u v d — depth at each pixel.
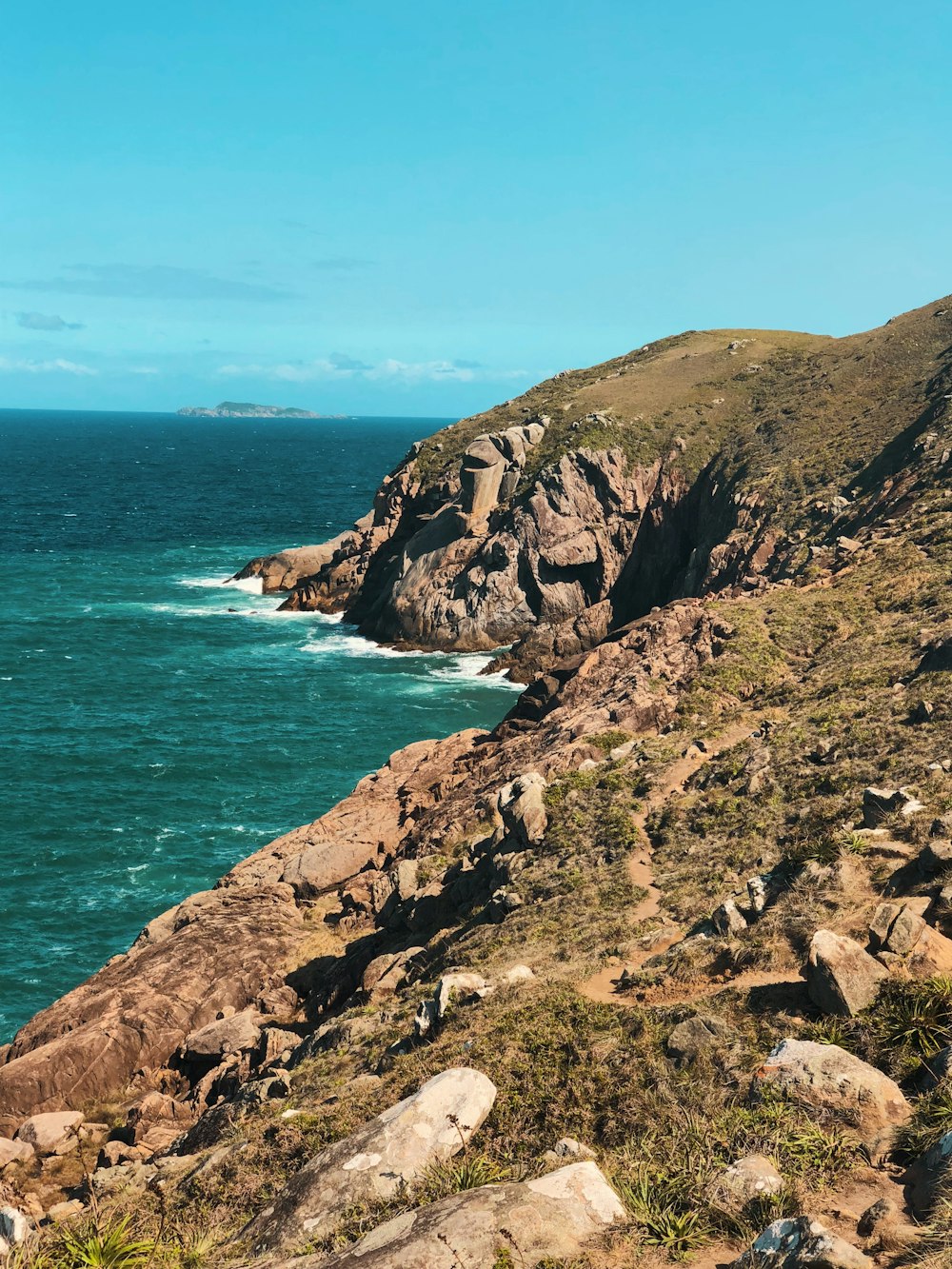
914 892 16.41
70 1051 30.58
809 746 30.16
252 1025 30.70
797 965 16.11
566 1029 16.62
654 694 42.91
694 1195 9.83
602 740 39.88
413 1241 8.98
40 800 55.47
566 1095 14.20
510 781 40.53
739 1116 11.66
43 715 69.75
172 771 60.44
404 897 34.91
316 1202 11.49
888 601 47.28
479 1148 12.49
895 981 13.30
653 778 33.09
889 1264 8.05
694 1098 12.98
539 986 19.67
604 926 22.98
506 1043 16.80
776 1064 12.06
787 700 38.31
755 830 25.88
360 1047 22.36
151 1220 15.66
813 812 24.62
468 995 20.33
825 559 61.84
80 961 40.88
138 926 43.59
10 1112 29.66
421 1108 12.63
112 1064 30.75
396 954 30.17
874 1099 11.07
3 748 63.03
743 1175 9.87
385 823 45.62
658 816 29.94
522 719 53.25
